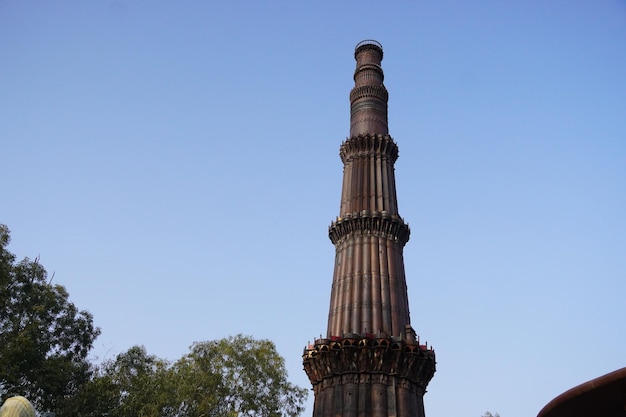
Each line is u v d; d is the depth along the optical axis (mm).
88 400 48250
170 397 52812
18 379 46406
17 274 48938
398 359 42844
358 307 46062
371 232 50188
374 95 60531
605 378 14039
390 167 55594
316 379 44562
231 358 62812
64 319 54188
